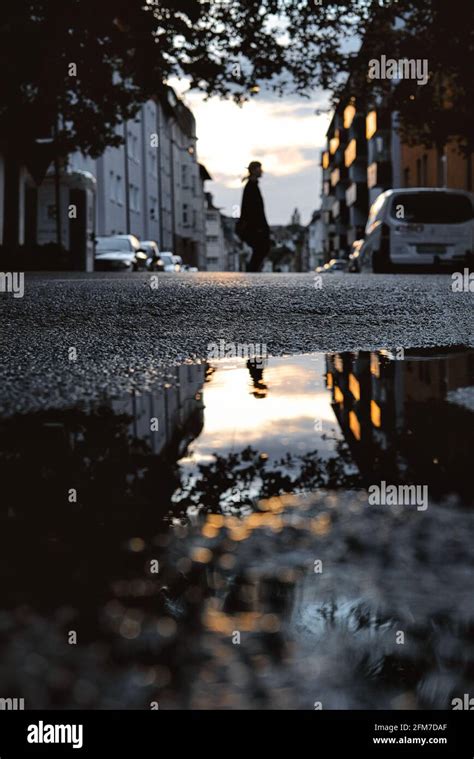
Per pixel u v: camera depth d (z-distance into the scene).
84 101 25.22
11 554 0.80
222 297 7.43
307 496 1.04
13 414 1.92
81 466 1.26
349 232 78.88
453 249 17.59
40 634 0.58
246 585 0.68
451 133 24.95
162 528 0.89
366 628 0.58
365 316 5.73
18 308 6.55
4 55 20.84
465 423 1.65
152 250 41.34
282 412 1.85
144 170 62.22
